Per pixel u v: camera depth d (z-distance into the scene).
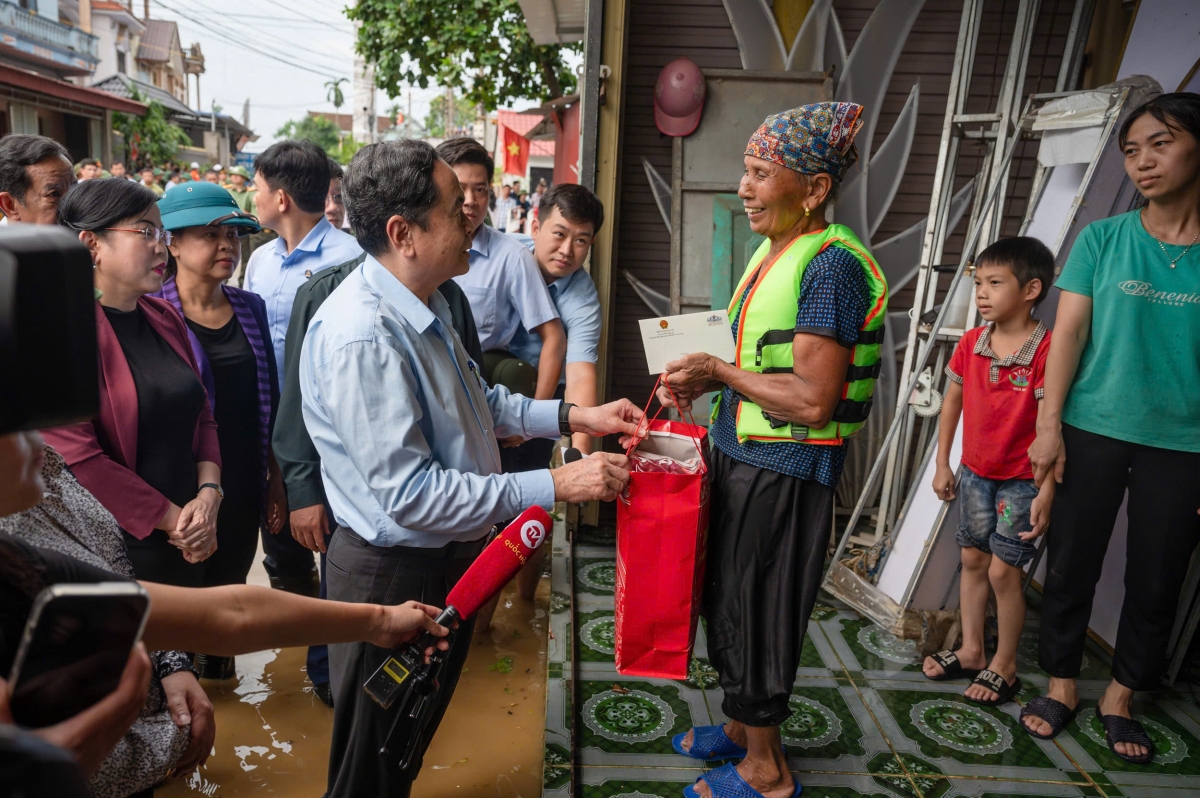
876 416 4.02
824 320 1.94
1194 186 2.32
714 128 3.81
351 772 1.84
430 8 11.05
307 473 2.40
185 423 2.36
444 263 1.76
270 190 3.16
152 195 2.20
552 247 3.13
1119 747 2.53
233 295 2.80
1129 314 2.41
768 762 2.24
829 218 3.86
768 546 2.10
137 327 2.31
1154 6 3.14
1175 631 2.91
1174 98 2.30
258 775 2.46
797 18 3.73
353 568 1.82
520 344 3.22
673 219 3.85
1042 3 3.57
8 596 0.79
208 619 1.11
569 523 3.96
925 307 3.49
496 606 3.49
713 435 2.27
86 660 0.69
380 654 1.77
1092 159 2.88
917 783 2.38
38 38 22.31
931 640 3.08
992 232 3.23
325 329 1.72
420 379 1.75
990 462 2.73
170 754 1.31
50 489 1.18
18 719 0.68
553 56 11.07
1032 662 3.05
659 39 3.79
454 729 2.71
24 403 0.67
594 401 3.17
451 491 1.69
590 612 3.37
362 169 1.70
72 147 19.80
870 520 4.05
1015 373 2.66
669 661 2.00
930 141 3.81
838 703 2.77
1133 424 2.44
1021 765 2.48
